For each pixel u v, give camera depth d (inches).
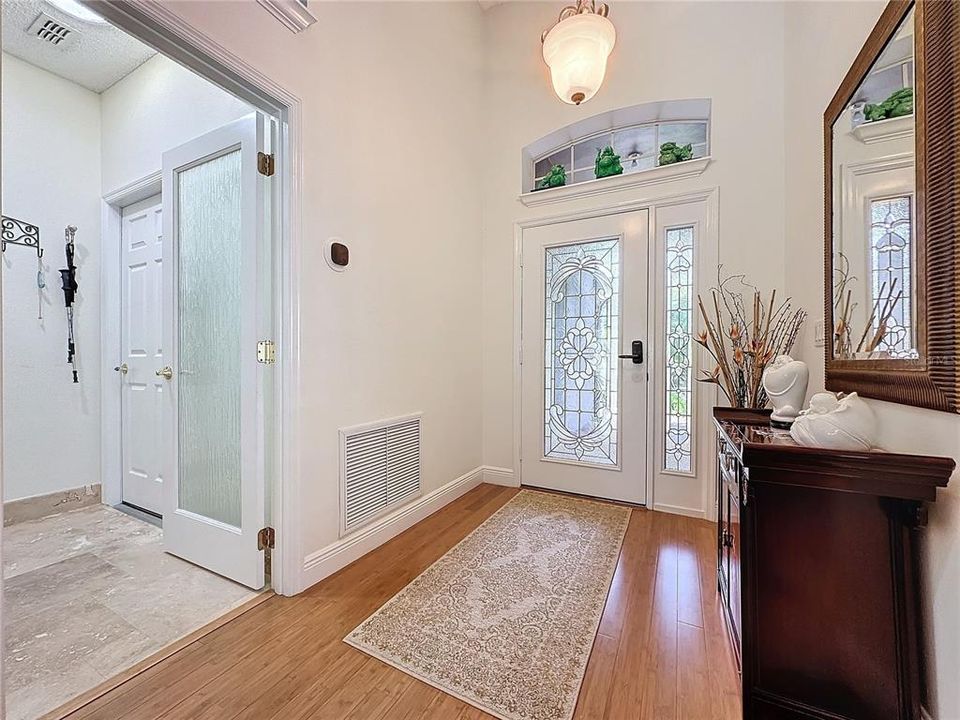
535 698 48.4
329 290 75.6
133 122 105.9
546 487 122.2
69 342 108.7
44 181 105.7
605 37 92.4
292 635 58.7
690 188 102.6
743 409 71.1
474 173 124.8
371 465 85.0
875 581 41.2
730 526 57.8
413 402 98.5
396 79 92.0
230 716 45.9
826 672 42.4
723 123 99.6
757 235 96.0
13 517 99.6
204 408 77.9
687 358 103.9
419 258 100.6
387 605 65.7
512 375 126.3
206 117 89.4
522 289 125.0
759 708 44.1
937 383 38.3
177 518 81.4
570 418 119.3
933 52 39.2
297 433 69.6
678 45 104.3
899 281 45.6
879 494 39.7
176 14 52.0
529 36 123.6
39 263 104.7
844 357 59.5
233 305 73.7
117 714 46.1
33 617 63.2
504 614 63.4
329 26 75.0
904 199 44.8
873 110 51.6
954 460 37.3
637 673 52.0
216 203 76.0
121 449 114.3
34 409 103.4
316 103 72.5
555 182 121.6
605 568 76.9
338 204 77.4
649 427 107.7
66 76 107.7
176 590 70.3
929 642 39.4
